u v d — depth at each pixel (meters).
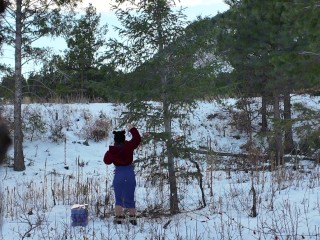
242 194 9.27
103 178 13.41
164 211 8.89
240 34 15.51
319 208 7.66
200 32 8.70
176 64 8.80
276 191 9.48
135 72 8.73
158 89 8.52
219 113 21.42
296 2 10.85
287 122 11.71
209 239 6.66
